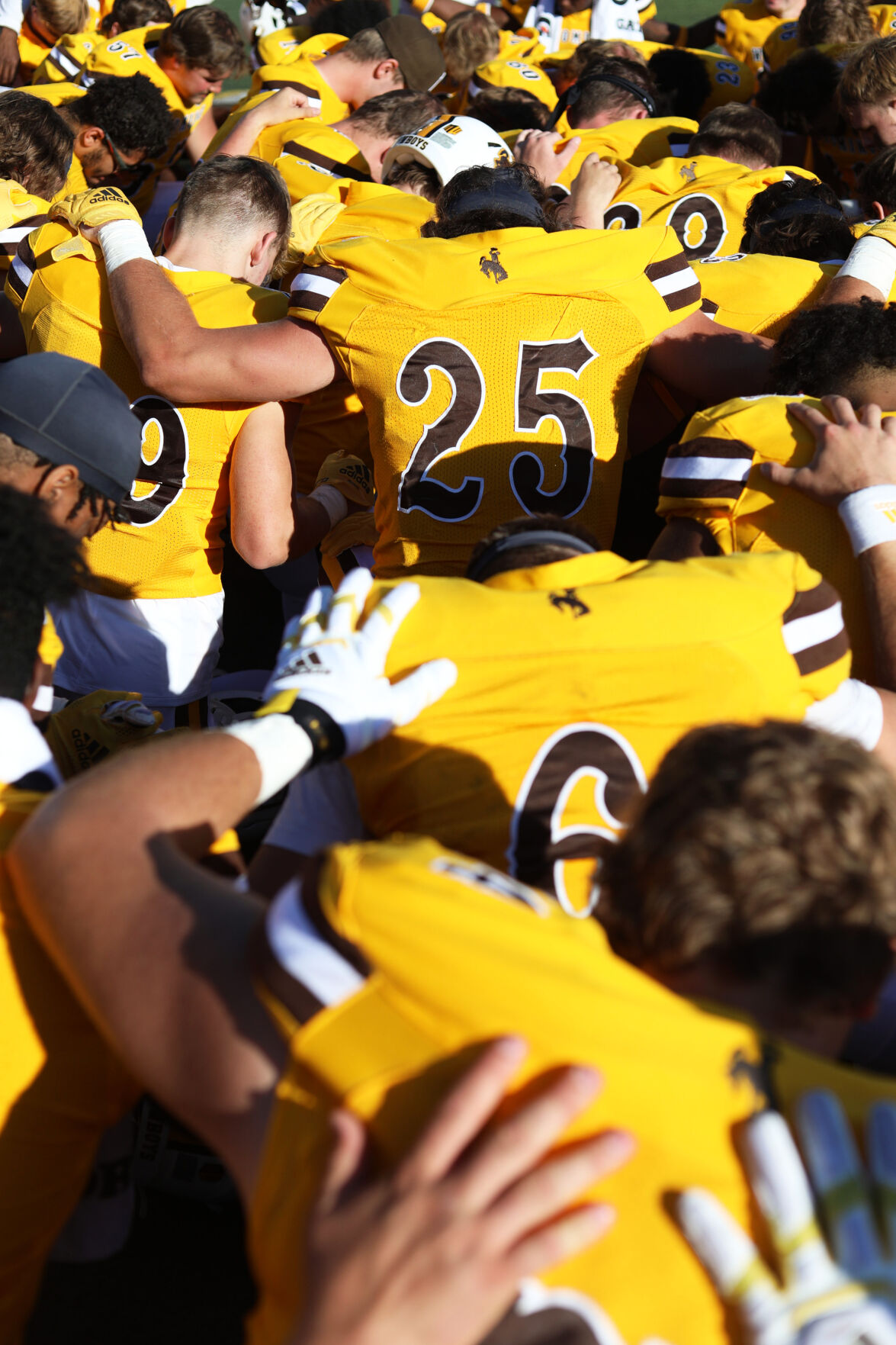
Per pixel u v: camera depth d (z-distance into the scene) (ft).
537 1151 2.56
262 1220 2.85
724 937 2.98
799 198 9.57
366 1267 2.48
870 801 3.05
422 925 2.88
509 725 4.37
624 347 7.22
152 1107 5.53
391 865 3.01
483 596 4.62
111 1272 5.90
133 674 8.10
